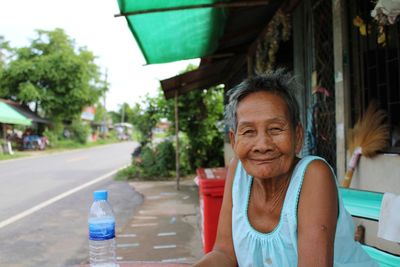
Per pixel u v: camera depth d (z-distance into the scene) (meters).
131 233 5.67
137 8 3.66
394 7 2.28
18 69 28.62
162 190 9.77
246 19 6.00
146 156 12.38
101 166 16.86
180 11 4.02
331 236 1.35
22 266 4.38
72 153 26.20
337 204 1.43
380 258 2.17
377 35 3.32
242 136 1.44
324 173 1.43
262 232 1.49
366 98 3.52
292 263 1.43
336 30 3.81
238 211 1.58
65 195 9.13
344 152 3.67
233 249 1.68
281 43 6.88
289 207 1.42
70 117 31.91
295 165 1.52
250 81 1.47
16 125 30.25
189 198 8.57
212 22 4.73
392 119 3.16
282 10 5.41
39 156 23.03
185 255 4.63
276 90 1.44
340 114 3.75
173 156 12.47
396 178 2.91
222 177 3.83
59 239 5.45
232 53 8.04
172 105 12.72
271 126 1.40
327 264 1.30
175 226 6.03
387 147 3.11
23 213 7.16
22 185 10.88
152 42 4.93
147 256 4.62
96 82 32.38
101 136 49.69
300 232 1.38
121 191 9.71
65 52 29.98
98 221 1.79
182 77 8.64
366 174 3.33
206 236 3.67
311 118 4.61
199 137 12.90
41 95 29.17
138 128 13.40
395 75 3.15
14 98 30.17
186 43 5.29
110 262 1.92
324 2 4.30
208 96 12.91
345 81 3.69
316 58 4.49
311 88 4.67
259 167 1.42
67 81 29.92
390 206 2.12
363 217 2.34
